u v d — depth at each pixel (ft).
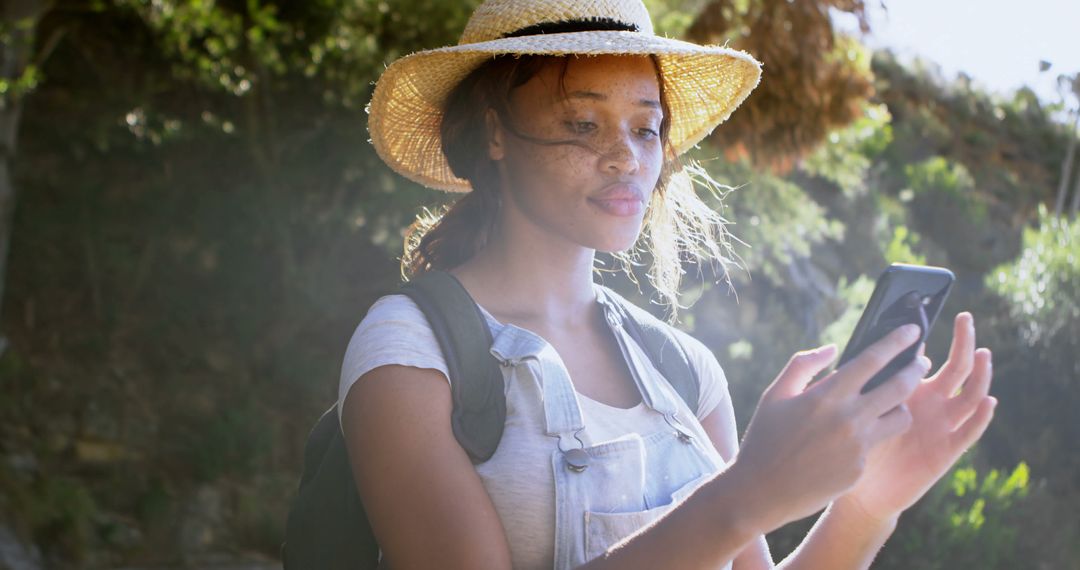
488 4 5.77
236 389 38.17
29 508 30.12
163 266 40.32
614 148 5.32
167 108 43.52
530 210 5.45
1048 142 68.54
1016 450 40.09
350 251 41.55
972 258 55.67
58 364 37.55
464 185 6.87
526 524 4.83
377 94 6.18
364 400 4.80
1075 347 41.70
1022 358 42.24
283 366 38.99
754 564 5.65
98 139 41.06
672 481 5.18
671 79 6.53
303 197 40.88
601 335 5.63
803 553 5.20
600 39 5.34
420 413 4.73
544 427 4.94
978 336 42.80
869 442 4.10
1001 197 63.77
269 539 32.65
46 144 41.91
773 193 33.14
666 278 6.66
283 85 41.47
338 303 41.09
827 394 4.10
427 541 4.59
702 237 6.77
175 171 41.50
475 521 4.59
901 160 59.88
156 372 38.19
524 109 5.44
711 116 6.68
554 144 5.34
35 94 42.45
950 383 4.90
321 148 40.70
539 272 5.55
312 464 5.50
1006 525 30.40
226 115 43.06
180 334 39.45
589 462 4.92
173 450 35.14
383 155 6.59
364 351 4.90
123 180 41.65
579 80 5.33
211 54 42.75
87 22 43.96
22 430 34.14
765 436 4.15
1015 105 70.08
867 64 28.40
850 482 4.08
